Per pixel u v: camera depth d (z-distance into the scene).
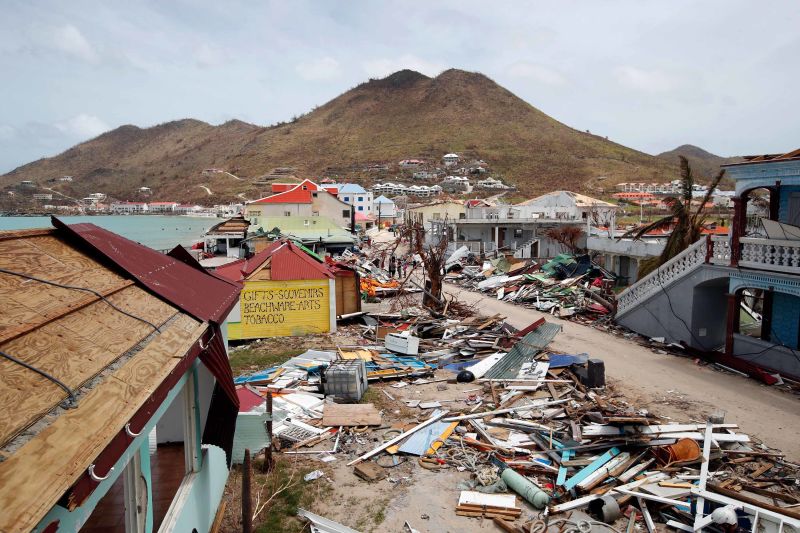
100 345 4.45
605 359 18.33
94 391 3.78
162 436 8.51
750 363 16.70
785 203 16.95
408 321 23.34
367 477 10.23
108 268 6.30
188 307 6.29
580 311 25.59
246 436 10.19
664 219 29.47
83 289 5.24
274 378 15.80
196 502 6.96
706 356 18.06
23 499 2.59
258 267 21.53
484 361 17.36
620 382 15.80
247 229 51.84
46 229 6.25
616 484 9.73
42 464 2.88
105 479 3.63
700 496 8.49
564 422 12.40
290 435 12.05
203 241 60.69
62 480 2.83
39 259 5.47
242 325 21.30
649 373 16.70
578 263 32.47
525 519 8.89
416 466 10.81
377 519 8.95
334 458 11.13
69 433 3.23
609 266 36.66
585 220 50.31
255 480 10.06
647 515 8.72
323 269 22.19
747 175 16.84
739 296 17.48
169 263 7.83
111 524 6.25
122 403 3.78
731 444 11.27
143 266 6.87
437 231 51.50
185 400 6.89
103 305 5.23
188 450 7.00
